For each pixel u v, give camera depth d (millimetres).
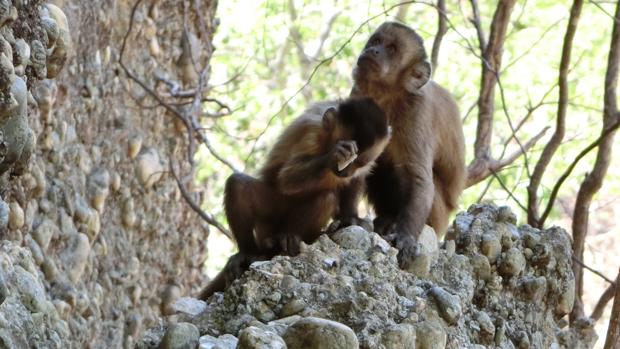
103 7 14695
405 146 11914
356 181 10469
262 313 8047
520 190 24516
